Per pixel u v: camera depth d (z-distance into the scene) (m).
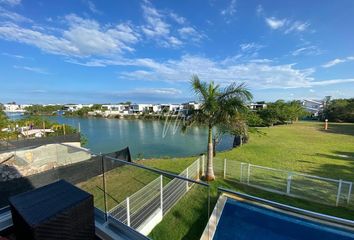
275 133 21.00
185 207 5.17
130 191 6.13
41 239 1.32
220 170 7.81
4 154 8.31
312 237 3.90
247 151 12.32
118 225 1.95
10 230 1.94
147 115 52.72
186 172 6.24
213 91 6.87
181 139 21.34
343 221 1.38
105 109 68.19
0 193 4.45
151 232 4.23
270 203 1.60
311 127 27.09
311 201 5.60
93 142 20.38
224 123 6.94
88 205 1.66
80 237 1.60
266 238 3.92
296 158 10.63
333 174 8.00
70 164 6.84
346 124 31.14
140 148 17.47
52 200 1.59
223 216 4.66
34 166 7.36
